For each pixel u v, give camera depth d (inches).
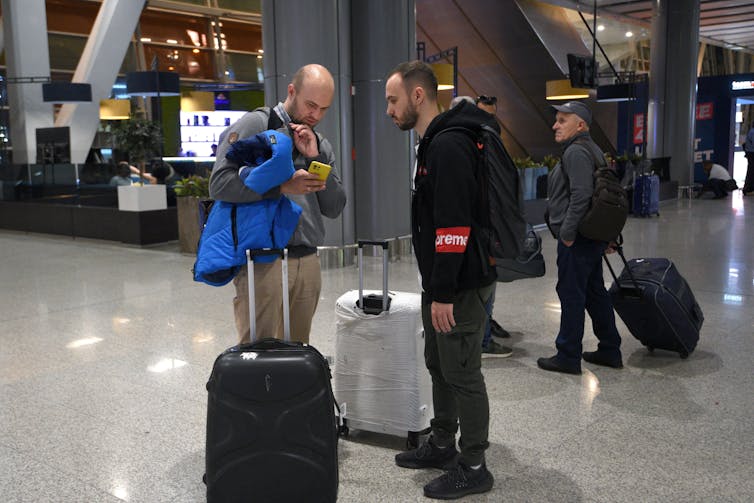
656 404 135.4
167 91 432.1
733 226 422.0
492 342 170.2
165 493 103.6
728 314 205.0
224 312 221.6
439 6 626.8
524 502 98.3
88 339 192.5
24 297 252.4
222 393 86.4
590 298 158.6
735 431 121.9
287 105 105.2
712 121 762.2
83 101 520.7
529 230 161.8
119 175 410.0
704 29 844.6
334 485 88.1
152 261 331.9
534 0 610.2
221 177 98.5
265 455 86.3
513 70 650.8
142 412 136.7
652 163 593.3
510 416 130.5
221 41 866.8
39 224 455.8
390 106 101.2
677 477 105.0
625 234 393.4
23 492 104.2
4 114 594.2
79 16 751.7
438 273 91.2
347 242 302.8
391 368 115.2
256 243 100.4
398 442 120.6
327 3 289.3
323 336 186.1
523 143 706.8
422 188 96.7
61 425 130.5
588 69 496.4
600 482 103.9
